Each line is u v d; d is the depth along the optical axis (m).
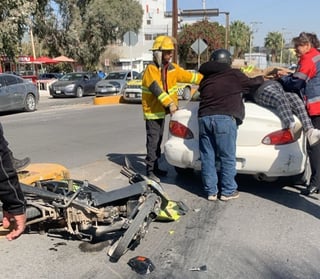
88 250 3.97
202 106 5.17
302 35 5.19
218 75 5.07
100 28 45.91
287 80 5.33
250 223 4.62
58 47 44.84
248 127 5.24
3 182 2.38
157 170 6.49
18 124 12.91
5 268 3.67
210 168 5.31
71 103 21.91
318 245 4.09
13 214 2.47
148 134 6.25
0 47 20.89
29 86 17.39
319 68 5.17
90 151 8.52
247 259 3.80
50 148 8.84
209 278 3.47
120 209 4.11
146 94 6.11
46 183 4.34
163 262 3.74
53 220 3.94
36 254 3.91
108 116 14.61
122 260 3.78
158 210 4.21
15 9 20.80
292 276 3.50
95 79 27.98
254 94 5.41
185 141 5.63
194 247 4.04
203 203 5.30
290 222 4.65
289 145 5.21
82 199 3.91
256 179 6.25
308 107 5.23
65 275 3.54
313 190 5.53
